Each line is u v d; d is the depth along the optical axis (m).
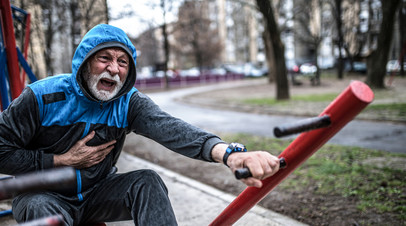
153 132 1.66
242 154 1.27
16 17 3.28
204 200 3.45
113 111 1.71
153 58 43.03
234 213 1.57
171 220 1.56
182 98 15.77
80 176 1.65
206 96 16.38
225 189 3.84
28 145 1.66
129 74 1.72
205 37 36.38
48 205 1.49
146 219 1.54
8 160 1.50
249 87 21.78
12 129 1.52
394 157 4.55
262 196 1.45
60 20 8.17
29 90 1.59
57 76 1.70
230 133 6.86
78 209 1.67
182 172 4.54
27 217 1.46
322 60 32.81
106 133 1.69
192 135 1.53
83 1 7.98
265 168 1.20
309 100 12.02
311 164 4.34
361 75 26.58
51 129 1.62
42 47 7.18
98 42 1.58
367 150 4.95
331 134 1.23
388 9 13.62
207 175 4.35
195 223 2.94
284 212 3.12
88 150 1.63
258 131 7.11
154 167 4.66
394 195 3.26
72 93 1.65
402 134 6.10
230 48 49.34
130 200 1.65
